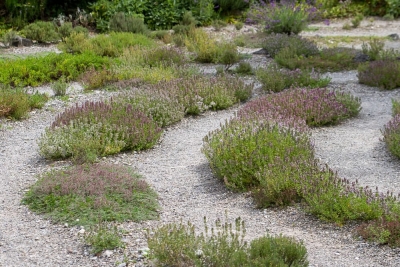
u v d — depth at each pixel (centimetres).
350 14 2389
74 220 625
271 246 503
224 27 2219
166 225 564
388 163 805
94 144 865
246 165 727
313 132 977
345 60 1589
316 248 556
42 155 870
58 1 2255
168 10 2250
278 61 1602
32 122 1064
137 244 571
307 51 1686
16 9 2139
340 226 602
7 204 688
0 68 1372
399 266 510
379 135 949
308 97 1077
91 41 1753
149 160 859
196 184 756
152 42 1834
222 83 1236
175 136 982
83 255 552
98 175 717
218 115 1119
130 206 655
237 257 480
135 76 1368
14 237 598
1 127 1023
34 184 727
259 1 2350
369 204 613
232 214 652
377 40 1812
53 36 1894
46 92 1284
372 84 1345
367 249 547
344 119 1066
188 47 1772
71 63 1451
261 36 1988
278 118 923
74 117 942
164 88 1174
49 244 579
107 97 1225
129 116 947
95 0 2288
